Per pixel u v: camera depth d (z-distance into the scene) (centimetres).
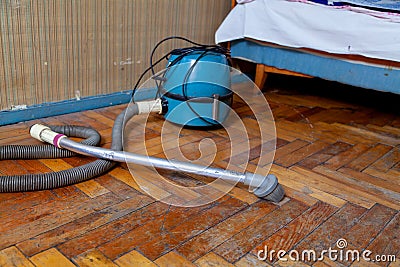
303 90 223
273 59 193
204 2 201
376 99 210
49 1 145
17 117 146
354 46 160
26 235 84
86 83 165
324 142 148
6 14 135
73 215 93
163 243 85
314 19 169
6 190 99
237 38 198
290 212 99
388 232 93
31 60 146
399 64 154
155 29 183
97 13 160
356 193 111
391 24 150
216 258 81
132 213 95
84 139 136
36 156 119
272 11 182
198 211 97
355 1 162
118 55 172
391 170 127
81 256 79
